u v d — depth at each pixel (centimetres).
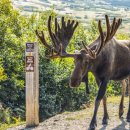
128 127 1472
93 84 2645
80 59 1305
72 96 2497
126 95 2597
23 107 2252
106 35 1350
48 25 1362
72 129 1461
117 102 2077
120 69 1507
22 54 2459
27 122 1513
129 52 1538
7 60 2331
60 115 1736
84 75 1332
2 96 2198
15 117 2111
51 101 2381
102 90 1408
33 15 2984
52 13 3106
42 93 2370
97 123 1534
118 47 1490
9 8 2714
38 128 1480
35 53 1487
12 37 2525
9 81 2233
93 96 2633
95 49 1367
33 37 2648
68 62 2605
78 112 1816
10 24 2727
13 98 2233
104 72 1410
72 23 1435
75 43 3198
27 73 1493
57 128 1478
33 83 1493
